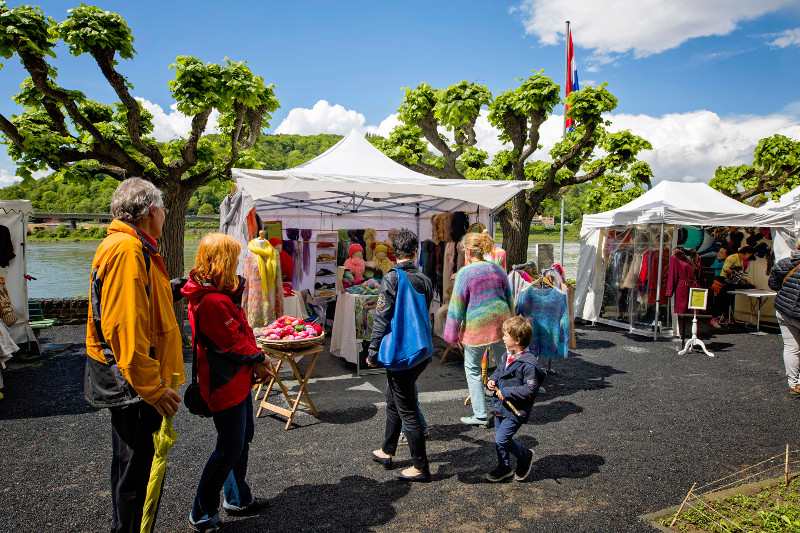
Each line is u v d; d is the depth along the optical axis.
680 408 4.93
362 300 6.05
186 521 2.80
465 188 5.84
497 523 2.82
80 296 10.34
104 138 6.97
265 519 2.83
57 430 4.27
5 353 5.23
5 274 6.88
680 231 10.32
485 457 3.73
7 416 4.62
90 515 2.88
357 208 8.91
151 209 2.11
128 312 1.89
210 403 2.45
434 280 8.32
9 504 3.00
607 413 4.77
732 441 4.09
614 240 9.68
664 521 2.84
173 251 7.81
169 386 2.15
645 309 8.88
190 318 2.49
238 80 7.18
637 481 3.36
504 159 10.41
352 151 7.12
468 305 4.27
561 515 2.91
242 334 2.54
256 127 9.07
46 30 6.13
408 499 3.08
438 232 8.14
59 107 7.04
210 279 2.48
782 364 6.78
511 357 3.39
